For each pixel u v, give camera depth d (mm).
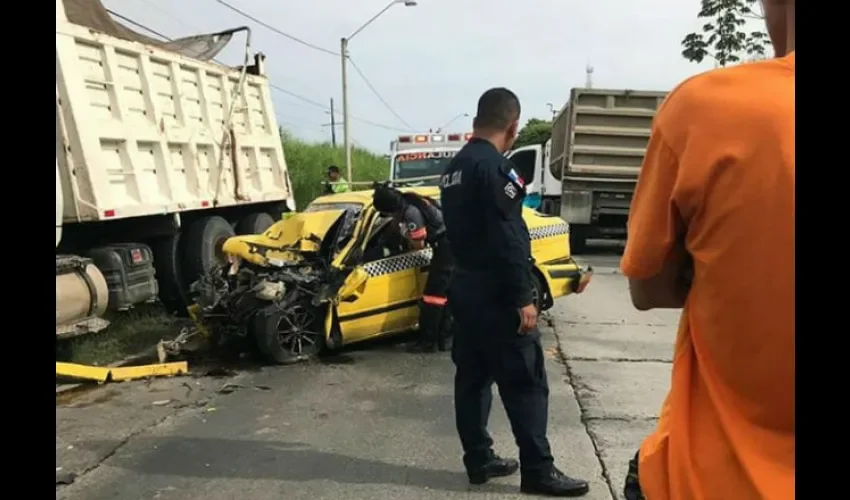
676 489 1472
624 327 7973
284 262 6922
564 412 5145
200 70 9047
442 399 5570
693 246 1397
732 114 1301
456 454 4410
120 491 3957
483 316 3574
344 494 3857
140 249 7609
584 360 6594
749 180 1274
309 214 7766
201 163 9086
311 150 28047
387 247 7211
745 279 1301
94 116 7059
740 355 1342
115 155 7438
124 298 7277
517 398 3689
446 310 7016
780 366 1296
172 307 8773
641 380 5957
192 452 4520
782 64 1320
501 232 3424
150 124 7996
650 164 1480
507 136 3697
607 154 14375
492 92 3676
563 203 14695
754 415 1361
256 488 3963
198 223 8977
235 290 6766
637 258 1496
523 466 3771
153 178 8070
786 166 1244
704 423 1457
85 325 6559
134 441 4719
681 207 1388
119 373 6137
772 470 1323
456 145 17297
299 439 4719
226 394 5785
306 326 6754
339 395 5707
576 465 4188
